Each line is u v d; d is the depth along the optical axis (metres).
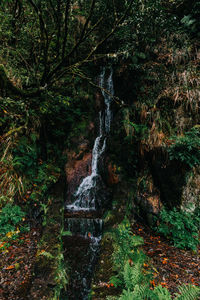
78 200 4.11
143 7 4.05
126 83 4.79
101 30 5.05
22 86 3.77
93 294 2.24
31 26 3.48
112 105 5.08
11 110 3.44
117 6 4.42
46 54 2.91
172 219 3.34
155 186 3.84
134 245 2.82
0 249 2.61
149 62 4.59
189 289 1.87
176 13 4.90
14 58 3.56
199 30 4.49
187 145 3.44
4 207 3.07
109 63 5.15
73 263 2.70
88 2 4.35
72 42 4.71
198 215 3.46
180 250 3.06
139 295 1.87
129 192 3.84
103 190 4.16
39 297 2.08
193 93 3.94
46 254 2.56
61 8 3.28
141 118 4.30
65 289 2.38
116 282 2.31
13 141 3.53
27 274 2.34
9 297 2.04
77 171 4.39
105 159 4.43
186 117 3.94
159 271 2.58
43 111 3.76
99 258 2.73
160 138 3.82
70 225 3.37
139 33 4.46
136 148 4.11
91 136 4.85
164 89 4.28
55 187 3.86
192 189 3.54
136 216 3.74
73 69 3.26
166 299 1.84
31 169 3.72
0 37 3.31
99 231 3.31
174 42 4.60
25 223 3.13
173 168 3.59
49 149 4.41
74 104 4.88
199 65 4.29
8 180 3.28
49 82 3.20
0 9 3.23
